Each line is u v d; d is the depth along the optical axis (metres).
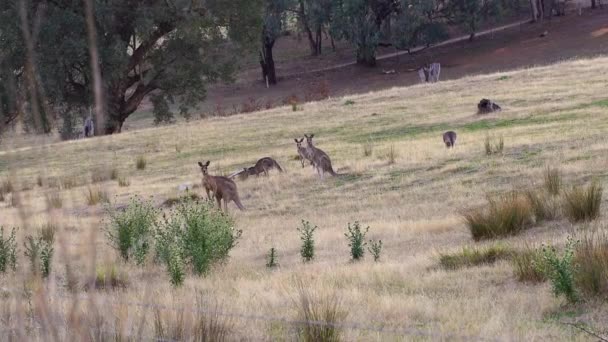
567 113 31.41
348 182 25.09
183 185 27.56
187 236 14.62
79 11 41.97
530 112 33.06
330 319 7.87
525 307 8.84
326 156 26.00
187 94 57.16
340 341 7.48
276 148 34.19
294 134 37.16
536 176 20.59
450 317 8.44
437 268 12.07
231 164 31.52
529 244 12.77
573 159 21.81
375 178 24.78
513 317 8.29
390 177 24.62
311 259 14.89
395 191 22.61
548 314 8.52
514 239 13.90
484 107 34.75
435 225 16.81
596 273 9.23
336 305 8.73
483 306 8.93
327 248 16.19
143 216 16.52
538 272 10.23
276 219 21.38
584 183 18.33
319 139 34.91
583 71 42.44
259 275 13.21
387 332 7.77
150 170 32.16
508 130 29.50
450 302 9.20
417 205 20.27
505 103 36.81
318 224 19.77
